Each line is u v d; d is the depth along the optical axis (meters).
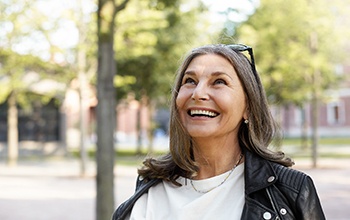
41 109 31.81
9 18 18.61
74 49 19.16
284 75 20.38
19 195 14.70
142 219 2.12
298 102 26.61
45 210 12.11
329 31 19.92
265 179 1.95
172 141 2.16
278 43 20.23
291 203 1.92
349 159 24.58
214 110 2.01
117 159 27.33
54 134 31.98
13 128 24.08
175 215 2.04
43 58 19.59
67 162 27.28
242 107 2.06
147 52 20.91
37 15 18.66
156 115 48.31
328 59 21.34
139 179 2.31
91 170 21.83
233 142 2.10
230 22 20.27
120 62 21.39
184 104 2.06
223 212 2.00
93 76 20.83
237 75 2.06
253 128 2.09
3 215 11.43
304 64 20.30
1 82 22.08
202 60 2.07
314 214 1.92
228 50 2.09
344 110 46.19
